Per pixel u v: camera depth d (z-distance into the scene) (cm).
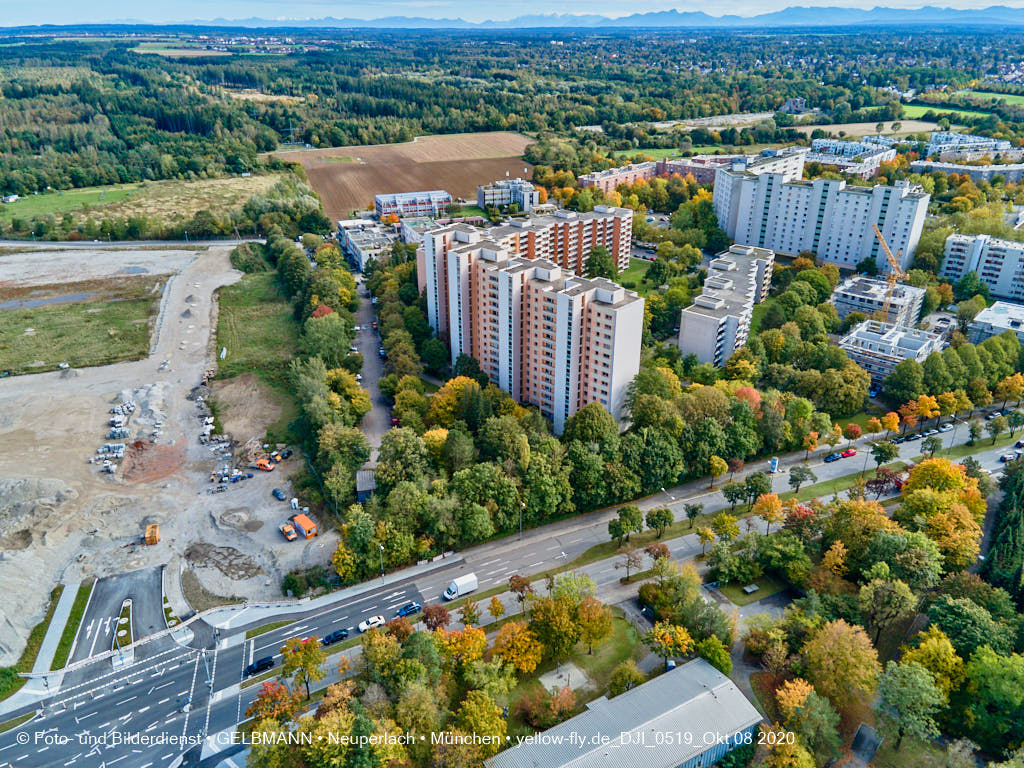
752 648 15475
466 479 19688
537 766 12700
